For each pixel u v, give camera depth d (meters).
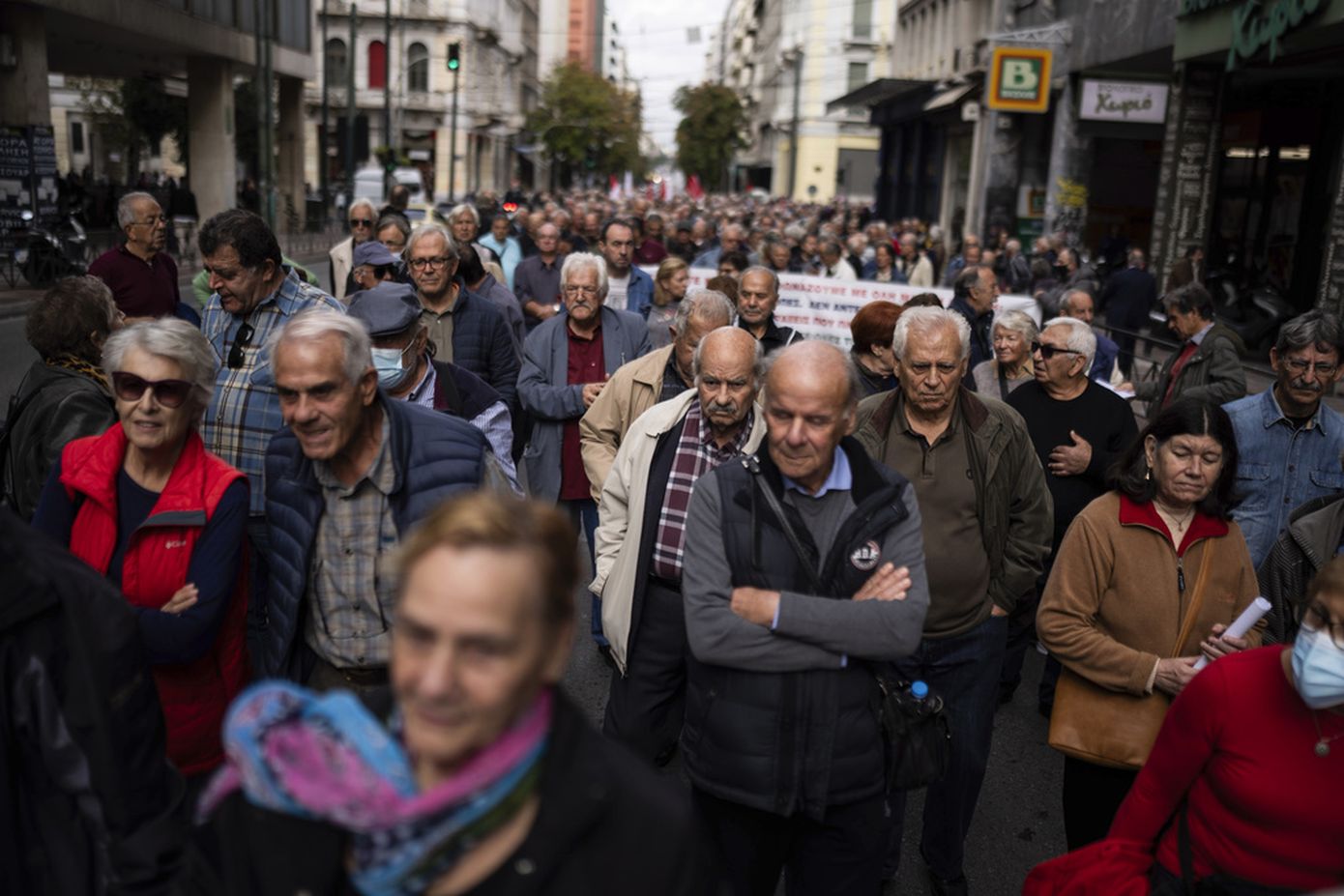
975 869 4.45
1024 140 29.25
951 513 4.02
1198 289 6.90
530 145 96.75
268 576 4.22
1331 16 13.17
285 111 47.50
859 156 83.94
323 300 4.62
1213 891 2.72
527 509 1.58
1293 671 2.58
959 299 8.02
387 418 3.23
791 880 3.28
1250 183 21.39
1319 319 4.70
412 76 76.62
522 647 1.50
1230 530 3.62
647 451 3.99
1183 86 18.88
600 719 5.58
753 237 23.48
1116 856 2.94
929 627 4.03
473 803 1.51
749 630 2.98
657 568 3.96
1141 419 12.07
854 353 5.57
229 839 1.63
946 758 3.22
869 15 82.50
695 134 104.31
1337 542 3.83
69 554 2.23
